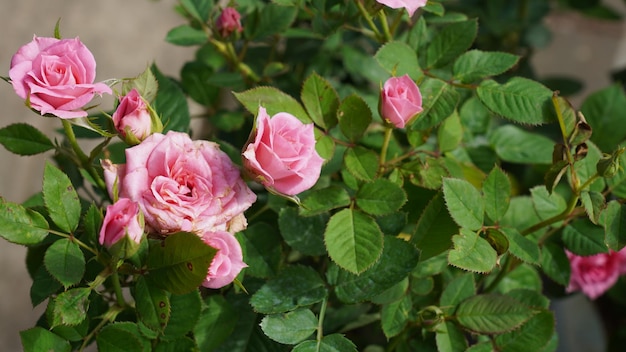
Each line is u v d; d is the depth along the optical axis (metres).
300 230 0.51
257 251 0.51
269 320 0.49
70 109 0.45
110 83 0.48
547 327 0.52
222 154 0.46
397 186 0.50
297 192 0.46
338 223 0.49
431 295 0.55
